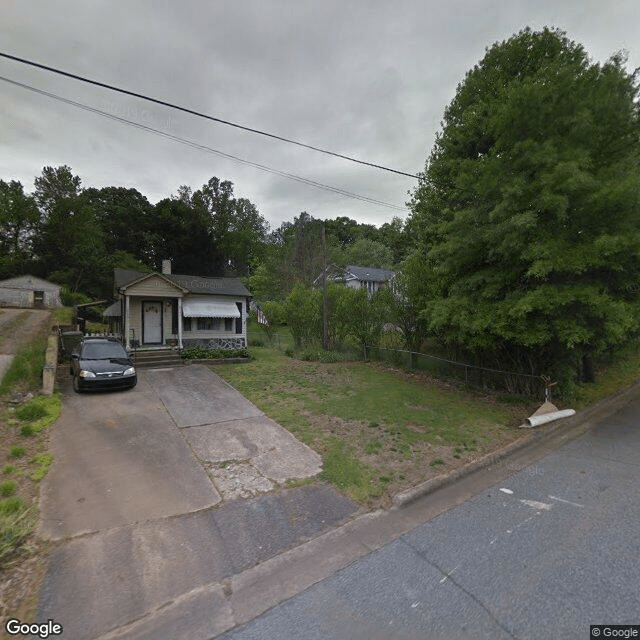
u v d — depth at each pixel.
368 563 3.08
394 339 13.98
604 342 7.52
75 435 5.94
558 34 9.09
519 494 4.32
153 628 2.41
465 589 2.75
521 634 2.33
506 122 7.23
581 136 6.80
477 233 7.50
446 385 10.13
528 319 7.26
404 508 4.00
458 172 8.58
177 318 15.34
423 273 11.34
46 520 3.57
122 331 15.03
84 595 2.66
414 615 2.50
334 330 16.33
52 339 11.59
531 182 6.90
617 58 7.21
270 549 3.26
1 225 39.53
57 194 42.66
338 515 3.82
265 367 12.48
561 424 6.98
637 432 6.70
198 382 10.05
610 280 7.25
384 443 5.73
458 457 5.27
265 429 6.35
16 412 6.70
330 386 9.67
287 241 46.16
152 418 6.90
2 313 21.38
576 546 3.27
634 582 2.80
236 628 2.42
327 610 2.56
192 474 4.65
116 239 40.44
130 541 3.29
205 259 41.12
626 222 6.59
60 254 38.88
